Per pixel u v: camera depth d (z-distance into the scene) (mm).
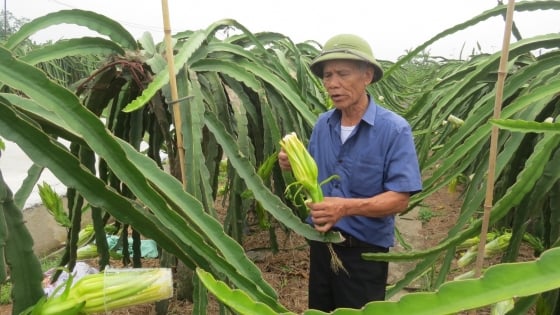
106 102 1467
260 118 1703
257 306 560
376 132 1193
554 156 947
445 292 469
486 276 459
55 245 2543
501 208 884
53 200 1457
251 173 1069
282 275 2217
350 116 1239
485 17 1284
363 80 1178
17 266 652
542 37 1271
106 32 1335
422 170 1372
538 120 1287
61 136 815
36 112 771
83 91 1416
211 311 1837
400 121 1195
